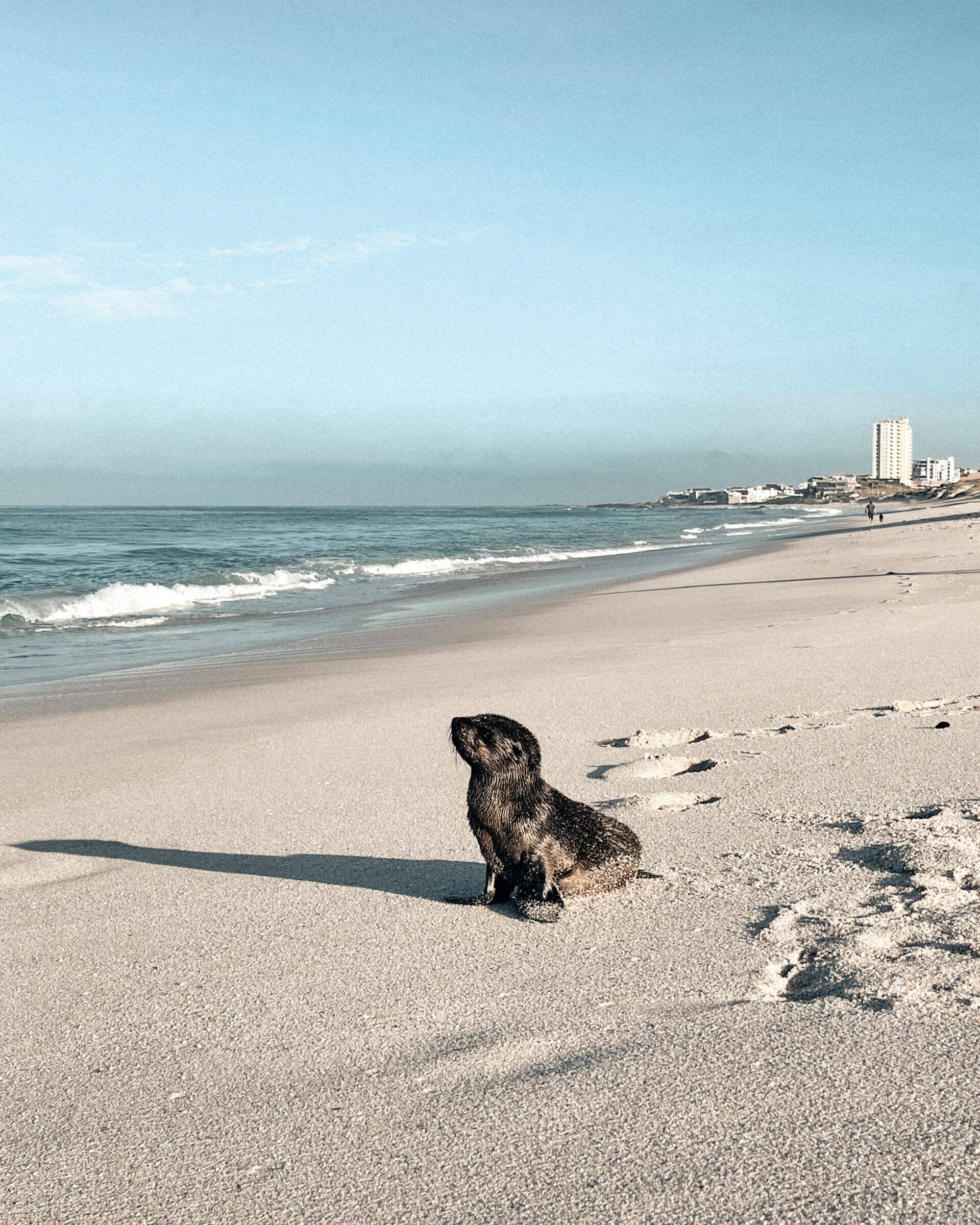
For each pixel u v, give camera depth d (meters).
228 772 7.27
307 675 12.16
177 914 4.52
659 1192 2.25
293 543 54.69
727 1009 3.22
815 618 14.98
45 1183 2.46
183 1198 2.36
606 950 3.82
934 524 57.66
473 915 4.32
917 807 5.39
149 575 30.81
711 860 4.83
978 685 8.91
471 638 15.38
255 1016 3.41
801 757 6.68
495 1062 2.95
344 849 5.39
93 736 8.93
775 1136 2.45
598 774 6.72
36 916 4.60
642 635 14.26
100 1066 3.11
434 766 7.14
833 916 3.97
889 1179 2.24
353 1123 2.65
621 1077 2.79
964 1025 2.97
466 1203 2.26
